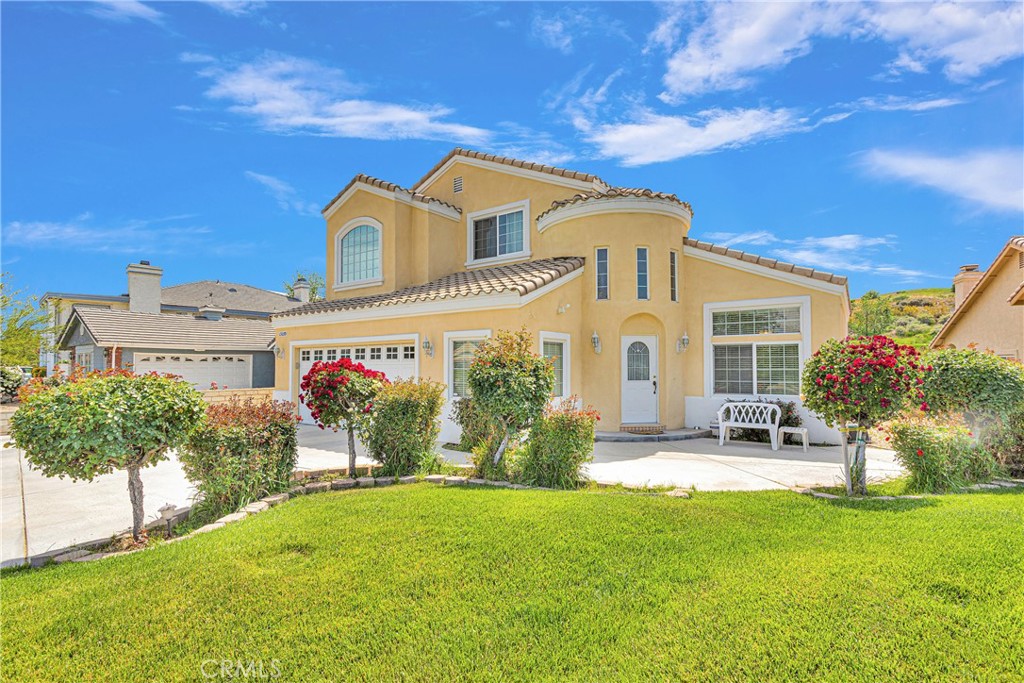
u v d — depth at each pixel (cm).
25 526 713
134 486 640
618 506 709
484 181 1930
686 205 1528
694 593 457
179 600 459
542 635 400
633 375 1502
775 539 578
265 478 796
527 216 1788
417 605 446
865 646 376
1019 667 350
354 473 970
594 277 1492
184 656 382
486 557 541
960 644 375
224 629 414
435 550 560
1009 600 432
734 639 388
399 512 688
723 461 1105
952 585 457
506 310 1277
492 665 365
